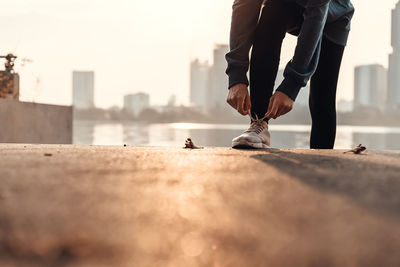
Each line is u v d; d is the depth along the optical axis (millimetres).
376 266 457
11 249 501
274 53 2193
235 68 2191
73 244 521
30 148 1982
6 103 4660
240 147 2131
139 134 32125
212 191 850
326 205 732
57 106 5809
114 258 473
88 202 739
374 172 1128
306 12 2059
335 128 2506
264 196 805
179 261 467
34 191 823
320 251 501
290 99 2057
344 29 2389
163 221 625
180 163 1327
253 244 525
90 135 26703
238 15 2180
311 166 1262
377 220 637
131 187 882
